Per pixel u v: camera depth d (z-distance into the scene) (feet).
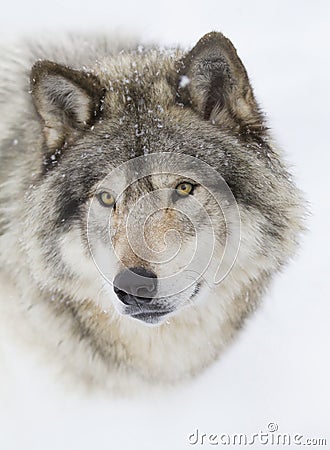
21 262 24.06
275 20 38.78
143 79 23.27
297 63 36.78
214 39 21.49
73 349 24.72
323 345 26.16
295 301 27.45
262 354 25.76
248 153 22.22
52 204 22.45
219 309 23.62
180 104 22.40
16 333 25.49
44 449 24.03
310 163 32.50
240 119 22.49
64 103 22.48
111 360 24.58
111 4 38.52
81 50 26.99
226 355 25.53
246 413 24.47
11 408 25.14
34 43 27.68
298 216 23.31
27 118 24.80
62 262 22.66
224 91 22.35
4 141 25.00
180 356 24.39
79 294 23.17
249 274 23.07
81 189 21.79
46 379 25.59
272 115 34.45
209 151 21.63
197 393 25.18
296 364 25.59
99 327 23.89
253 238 22.11
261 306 25.61
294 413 24.20
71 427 24.77
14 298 25.08
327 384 24.98
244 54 37.32
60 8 37.14
